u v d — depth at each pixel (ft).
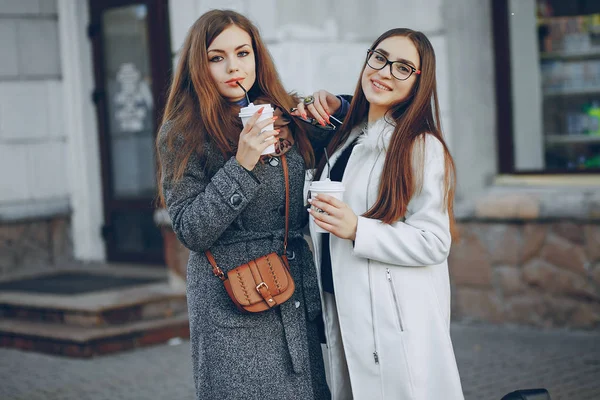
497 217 21.06
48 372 18.74
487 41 21.71
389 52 9.96
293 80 20.45
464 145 21.66
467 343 19.89
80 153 28.37
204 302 9.89
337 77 21.29
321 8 21.03
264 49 10.44
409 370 9.70
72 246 28.71
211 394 9.82
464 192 21.80
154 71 26.43
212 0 21.20
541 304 20.80
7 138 27.35
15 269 27.35
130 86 27.45
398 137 9.78
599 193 19.95
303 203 10.61
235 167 9.45
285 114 10.59
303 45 20.63
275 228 10.17
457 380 9.77
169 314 21.84
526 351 18.92
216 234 9.48
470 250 21.71
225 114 10.03
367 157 10.18
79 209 28.48
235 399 9.69
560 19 21.03
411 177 9.64
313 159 10.80
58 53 28.35
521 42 21.48
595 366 17.53
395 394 9.77
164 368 18.67
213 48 9.90
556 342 19.57
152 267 26.76
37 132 27.94
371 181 9.98
